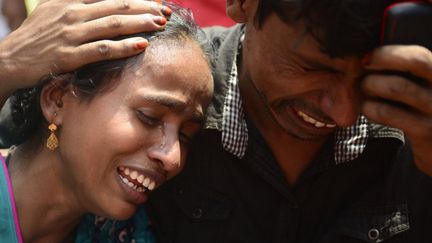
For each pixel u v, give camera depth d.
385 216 1.53
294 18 1.19
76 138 1.40
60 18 1.43
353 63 1.20
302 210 1.57
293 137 1.47
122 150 1.37
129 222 1.56
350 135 1.51
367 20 1.15
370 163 1.56
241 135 1.52
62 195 1.46
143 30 1.39
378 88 1.20
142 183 1.40
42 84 1.43
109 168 1.39
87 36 1.39
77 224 1.54
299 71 1.26
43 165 1.46
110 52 1.35
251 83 1.48
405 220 1.52
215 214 1.57
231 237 1.57
